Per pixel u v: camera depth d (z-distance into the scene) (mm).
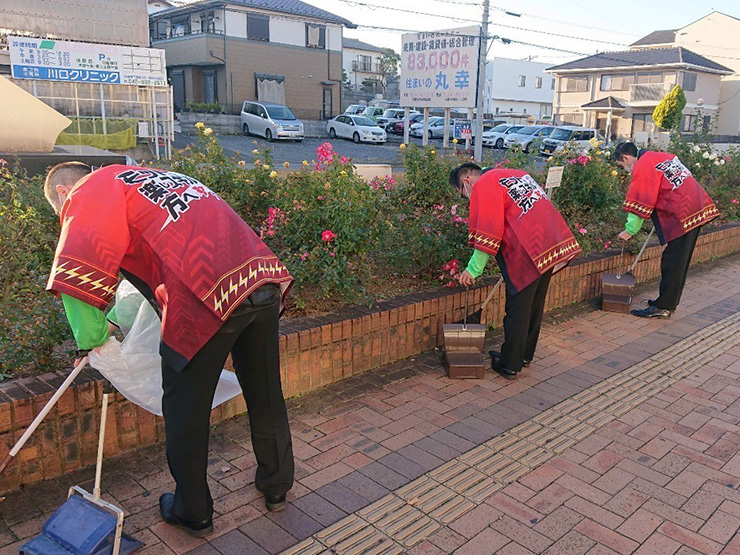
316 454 3277
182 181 2467
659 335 5254
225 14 27922
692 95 35938
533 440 3488
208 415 2504
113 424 3068
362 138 27812
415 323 4516
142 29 20062
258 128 26250
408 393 4004
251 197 4695
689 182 5367
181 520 2605
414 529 2719
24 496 2771
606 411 3869
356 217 4234
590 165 6262
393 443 3404
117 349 2508
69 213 2275
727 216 9141
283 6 30297
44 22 18656
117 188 2324
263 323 2545
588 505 2926
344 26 31594
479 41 18984
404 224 5035
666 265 5547
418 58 20781
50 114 8328
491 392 4074
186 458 2490
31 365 3293
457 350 4254
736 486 3113
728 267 7797
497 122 36312
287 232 4324
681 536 2725
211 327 2338
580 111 38938
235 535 2645
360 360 4211
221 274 2336
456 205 4980
